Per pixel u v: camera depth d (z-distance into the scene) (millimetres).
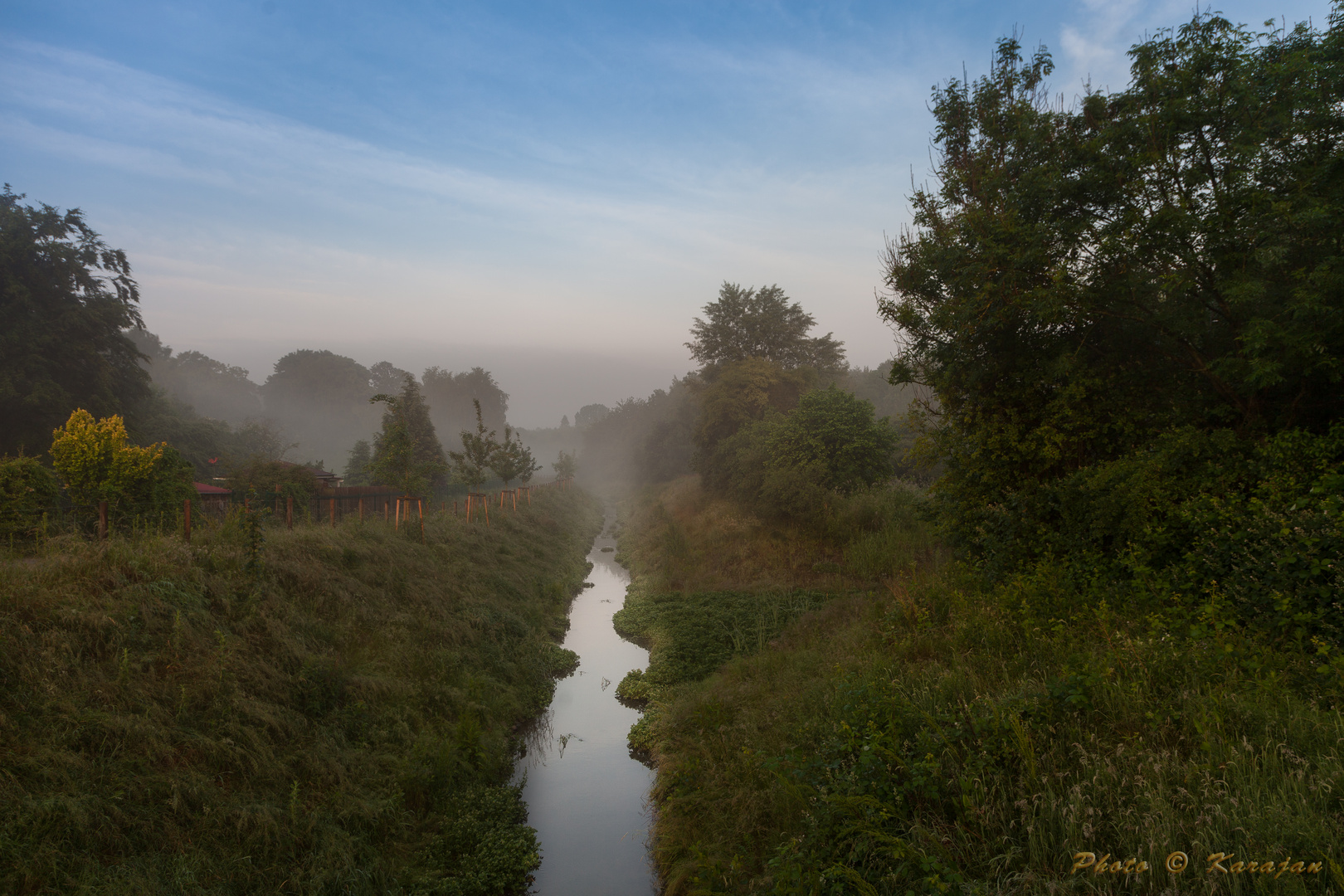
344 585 10242
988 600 8781
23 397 27516
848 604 12141
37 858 4477
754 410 37844
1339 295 7223
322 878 5566
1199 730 4320
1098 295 9203
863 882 4176
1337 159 7266
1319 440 7086
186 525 9266
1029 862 3928
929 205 11266
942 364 11484
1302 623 5695
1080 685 5254
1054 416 10281
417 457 40406
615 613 17078
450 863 6699
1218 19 8297
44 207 30625
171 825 5258
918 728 5406
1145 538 7883
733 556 19828
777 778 6160
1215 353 9086
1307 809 3480
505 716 10055
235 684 6738
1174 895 3232
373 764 7277
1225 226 7988
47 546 7883
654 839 7191
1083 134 9984
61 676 5715
